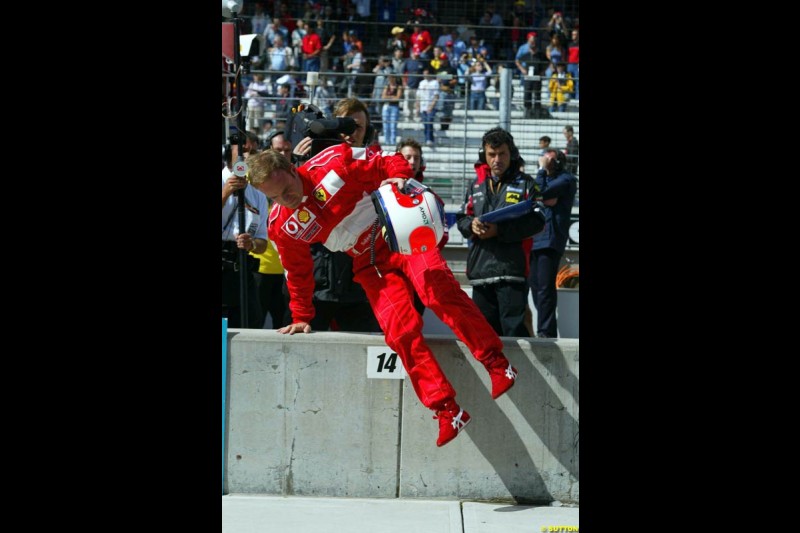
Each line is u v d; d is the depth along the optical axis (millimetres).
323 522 16531
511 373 16703
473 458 17828
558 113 45844
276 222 17234
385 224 16359
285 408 17859
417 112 47062
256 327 23594
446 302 16844
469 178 44375
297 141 21188
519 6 66500
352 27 66250
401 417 17812
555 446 17703
